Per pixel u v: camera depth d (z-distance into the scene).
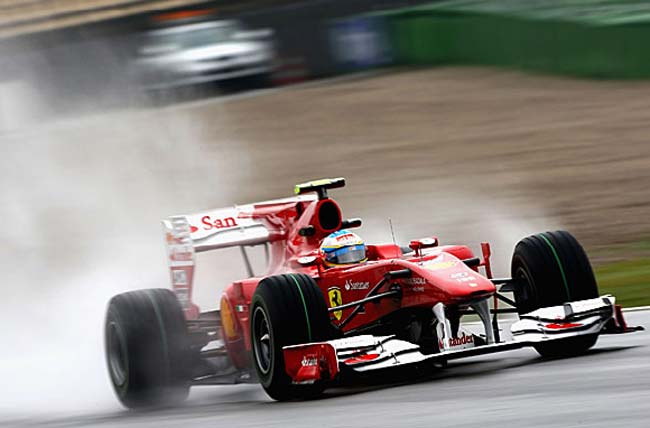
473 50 118.19
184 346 31.45
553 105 98.38
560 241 28.66
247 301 30.95
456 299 26.59
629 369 24.36
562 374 25.05
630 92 98.69
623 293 43.59
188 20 135.75
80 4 139.38
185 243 33.66
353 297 29.92
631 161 77.62
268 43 128.50
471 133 93.81
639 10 107.25
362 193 79.88
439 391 25.03
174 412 29.41
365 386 28.75
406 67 125.56
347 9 131.62
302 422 23.31
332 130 102.75
